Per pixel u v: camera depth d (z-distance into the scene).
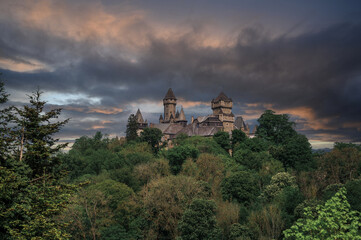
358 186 47.72
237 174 63.91
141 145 106.00
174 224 50.31
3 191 22.95
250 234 45.31
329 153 79.81
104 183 55.41
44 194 27.06
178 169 81.19
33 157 28.17
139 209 52.72
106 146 123.81
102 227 45.06
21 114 28.28
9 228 23.14
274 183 62.69
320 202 46.75
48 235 24.31
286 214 48.69
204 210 47.56
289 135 104.62
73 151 103.25
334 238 18.33
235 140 109.25
